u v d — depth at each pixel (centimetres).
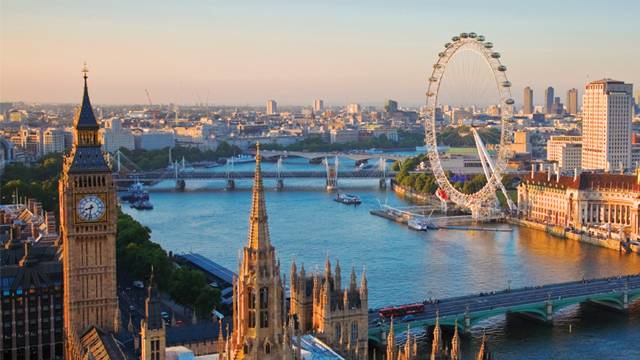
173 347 19562
